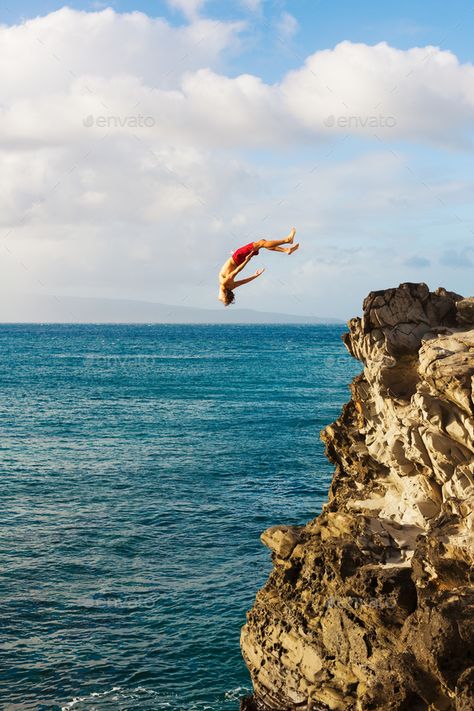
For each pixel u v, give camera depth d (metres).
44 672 26.70
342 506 23.69
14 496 48.62
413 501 21.19
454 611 15.74
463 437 19.31
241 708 23.33
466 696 14.12
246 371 149.12
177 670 27.11
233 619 30.84
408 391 22.16
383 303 22.94
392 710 16.17
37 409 89.94
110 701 25.19
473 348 20.62
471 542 17.56
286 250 13.95
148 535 41.09
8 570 35.50
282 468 58.34
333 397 105.31
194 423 80.31
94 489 50.88
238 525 43.22
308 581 21.94
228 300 14.53
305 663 20.94
